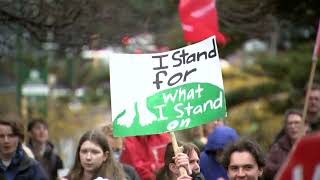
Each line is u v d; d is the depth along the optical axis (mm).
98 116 62969
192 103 16812
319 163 8539
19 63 39375
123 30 27719
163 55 17000
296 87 45188
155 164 21688
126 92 16844
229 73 48188
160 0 30938
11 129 18641
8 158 18828
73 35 26578
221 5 29812
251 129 45688
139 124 16750
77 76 63281
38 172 19094
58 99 61344
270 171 23172
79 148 16984
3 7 25609
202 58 16906
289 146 23297
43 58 35812
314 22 32438
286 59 45531
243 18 30219
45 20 25938
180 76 16922
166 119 16750
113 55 16906
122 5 28375
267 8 30453
